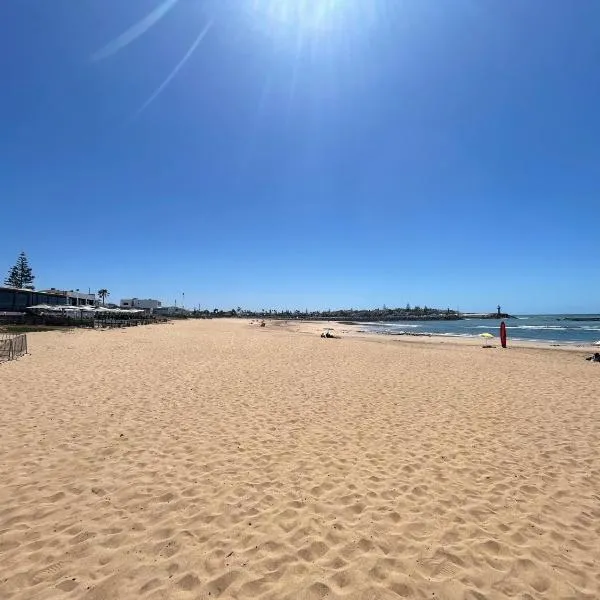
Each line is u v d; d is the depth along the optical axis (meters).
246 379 12.59
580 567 3.74
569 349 25.12
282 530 4.19
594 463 6.24
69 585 3.29
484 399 10.42
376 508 4.71
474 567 3.68
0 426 7.11
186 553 3.75
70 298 66.44
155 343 24.53
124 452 6.16
